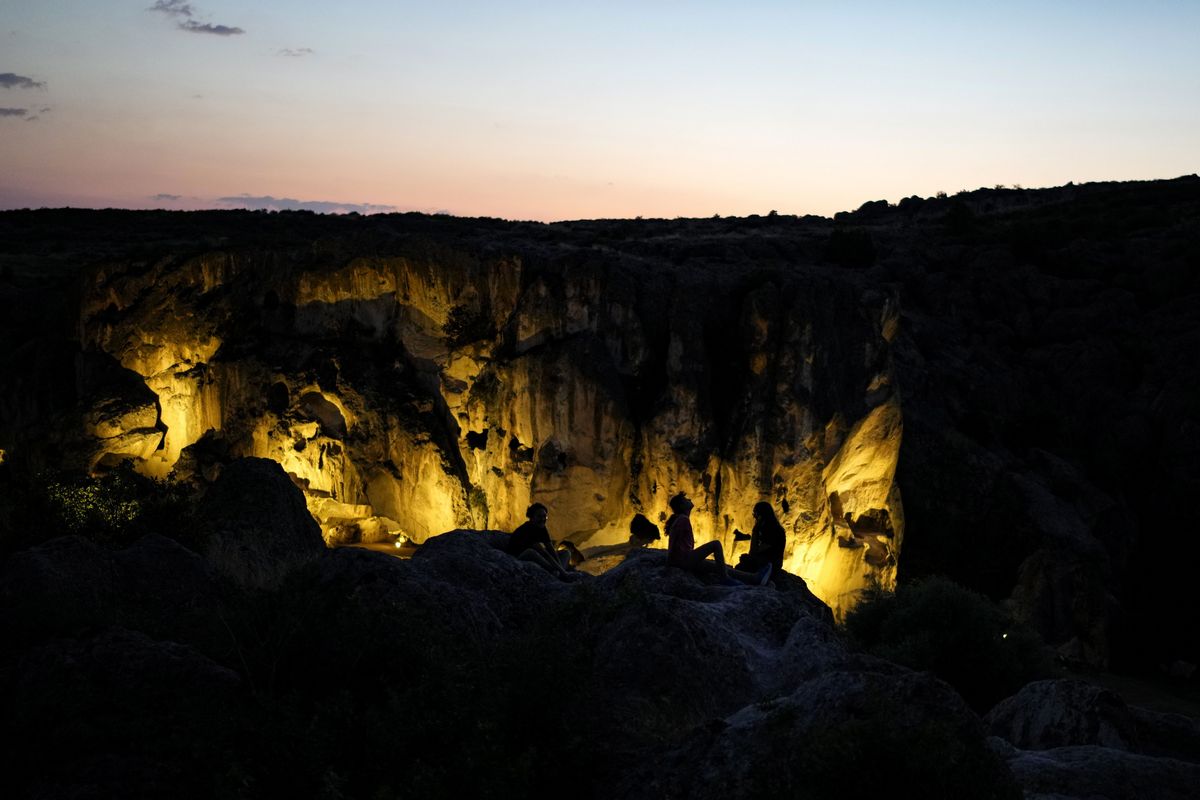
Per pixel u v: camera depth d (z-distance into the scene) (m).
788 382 33.56
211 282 41.50
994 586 41.78
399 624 7.38
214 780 5.66
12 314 53.34
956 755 5.10
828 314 34.47
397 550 36.72
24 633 7.36
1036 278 58.59
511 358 35.69
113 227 103.94
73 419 39.88
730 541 33.19
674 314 34.75
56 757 6.02
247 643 7.37
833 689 5.66
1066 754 7.33
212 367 39.84
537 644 6.65
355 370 37.84
